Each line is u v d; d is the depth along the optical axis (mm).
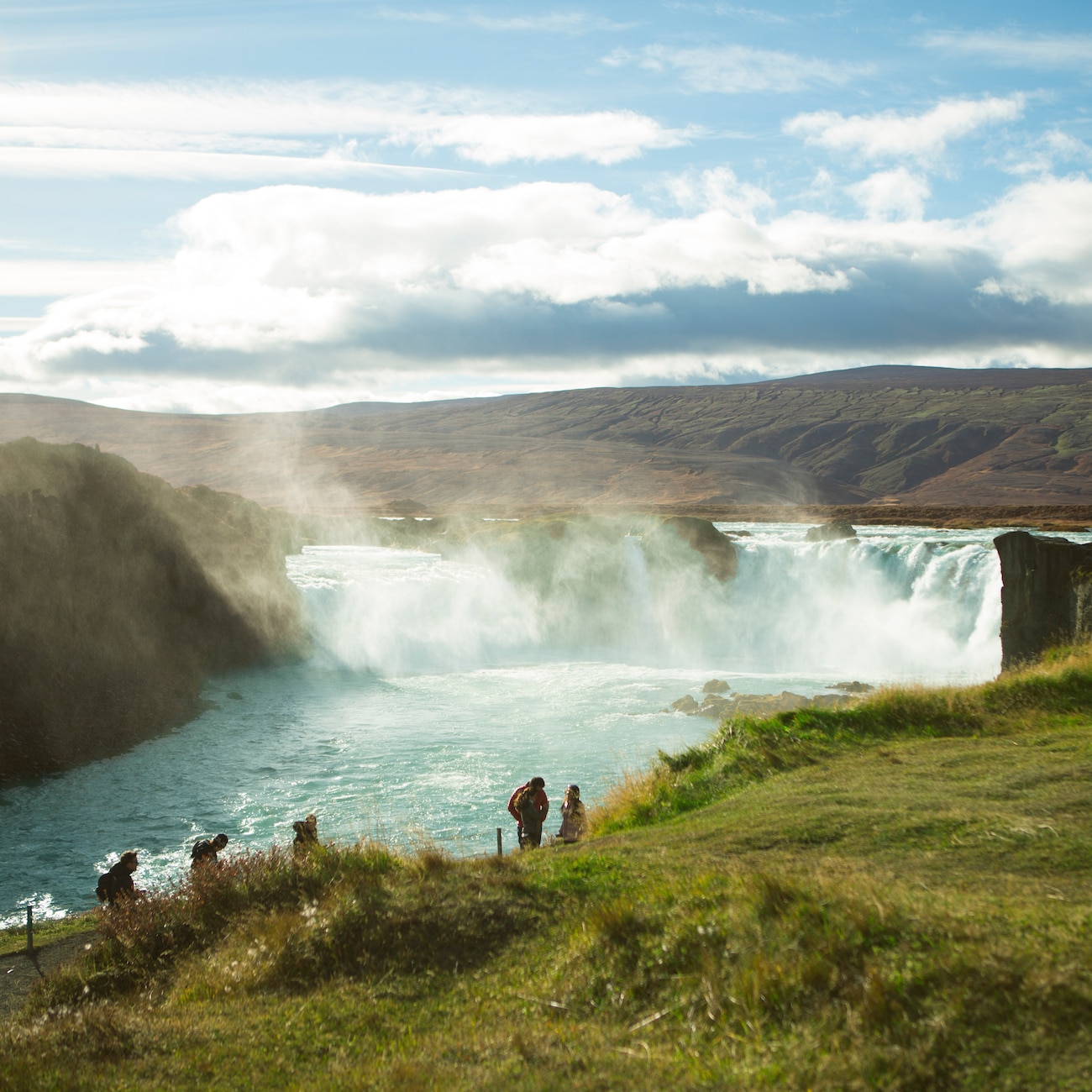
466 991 6227
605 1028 5176
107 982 8836
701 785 11820
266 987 7145
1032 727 11664
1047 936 4699
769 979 4902
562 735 31031
